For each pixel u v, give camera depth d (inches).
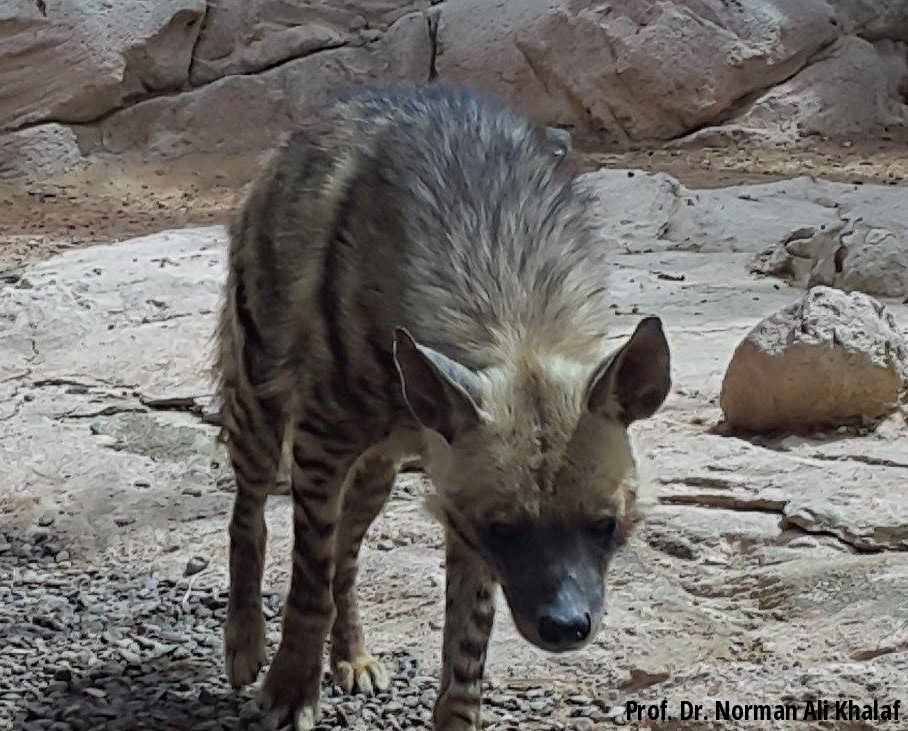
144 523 323.6
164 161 783.1
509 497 191.8
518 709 238.5
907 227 525.3
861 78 832.9
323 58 816.9
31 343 435.8
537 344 207.0
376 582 286.2
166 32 790.5
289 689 236.5
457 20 834.2
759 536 290.0
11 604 287.1
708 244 564.7
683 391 380.8
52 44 770.2
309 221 230.7
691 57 807.1
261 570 256.2
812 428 348.8
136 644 267.9
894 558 272.8
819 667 238.2
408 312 212.2
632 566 283.9
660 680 243.4
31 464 353.4
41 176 759.1
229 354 257.9
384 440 224.4
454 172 223.0
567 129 824.3
